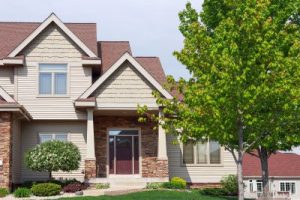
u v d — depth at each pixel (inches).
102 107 1119.0
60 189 975.6
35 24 1321.4
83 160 1173.1
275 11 812.0
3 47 1210.0
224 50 696.4
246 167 1914.4
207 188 1166.3
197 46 751.7
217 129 719.1
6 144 986.7
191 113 729.6
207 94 697.0
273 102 707.4
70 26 1312.7
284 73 687.7
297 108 713.0
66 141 1125.1
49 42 1179.3
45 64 1172.5
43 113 1159.6
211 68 700.7
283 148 896.9
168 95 1122.0
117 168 1189.1
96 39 1249.4
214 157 1225.4
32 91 1162.6
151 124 1205.1
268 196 931.3
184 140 768.3
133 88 1131.3
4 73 1175.0
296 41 733.9
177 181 1101.7
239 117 721.6
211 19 904.9
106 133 1194.0
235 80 680.4
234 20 725.3
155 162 1189.1
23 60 1151.6
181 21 877.2
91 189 1053.8
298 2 852.6
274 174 1887.3
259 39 693.3
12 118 1015.6
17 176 1112.8
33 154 1026.7
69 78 1173.7
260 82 700.0
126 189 1034.1
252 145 756.6
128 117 1205.1
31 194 951.0
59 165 1015.6
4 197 930.1
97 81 1117.1
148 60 1339.8
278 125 730.2
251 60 689.0
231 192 1097.4
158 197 903.1
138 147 1199.6
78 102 1100.5
